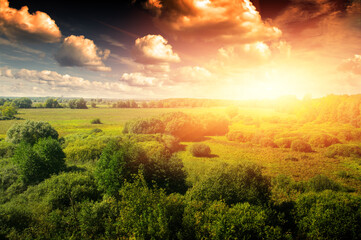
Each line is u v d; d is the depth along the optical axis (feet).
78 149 100.83
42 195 55.88
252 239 33.42
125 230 35.83
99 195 57.77
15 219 41.29
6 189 63.00
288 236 34.88
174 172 65.31
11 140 116.88
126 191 41.81
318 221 37.50
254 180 48.21
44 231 39.06
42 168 69.05
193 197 48.65
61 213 46.34
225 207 38.83
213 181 48.49
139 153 64.28
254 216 35.47
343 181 84.64
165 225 32.65
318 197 44.78
